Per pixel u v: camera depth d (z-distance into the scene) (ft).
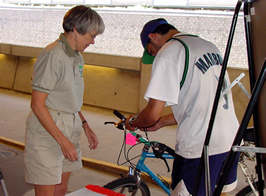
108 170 12.77
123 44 22.88
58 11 25.80
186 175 6.08
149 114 5.81
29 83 26.21
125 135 7.29
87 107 22.99
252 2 3.68
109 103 22.50
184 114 6.01
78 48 6.27
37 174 6.33
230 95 6.30
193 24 20.39
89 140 7.77
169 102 5.65
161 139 16.63
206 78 5.75
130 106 21.83
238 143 3.32
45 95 5.99
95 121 19.44
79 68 6.56
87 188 5.27
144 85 20.63
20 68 26.89
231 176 6.45
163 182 7.68
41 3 27.04
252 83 3.64
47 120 5.99
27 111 20.83
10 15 28.25
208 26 19.97
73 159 6.17
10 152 14.17
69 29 6.08
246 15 3.76
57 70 5.98
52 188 6.52
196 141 5.86
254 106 3.33
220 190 3.50
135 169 7.40
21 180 11.57
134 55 22.58
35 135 6.34
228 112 6.07
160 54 5.82
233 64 19.42
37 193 6.56
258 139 3.51
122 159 13.57
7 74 27.61
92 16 6.08
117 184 7.16
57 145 6.43
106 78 22.71
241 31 19.02
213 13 20.03
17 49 25.89
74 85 6.33
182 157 6.10
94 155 13.91
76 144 7.08
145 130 7.09
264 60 3.26
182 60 5.72
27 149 6.40
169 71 5.65
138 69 20.81
